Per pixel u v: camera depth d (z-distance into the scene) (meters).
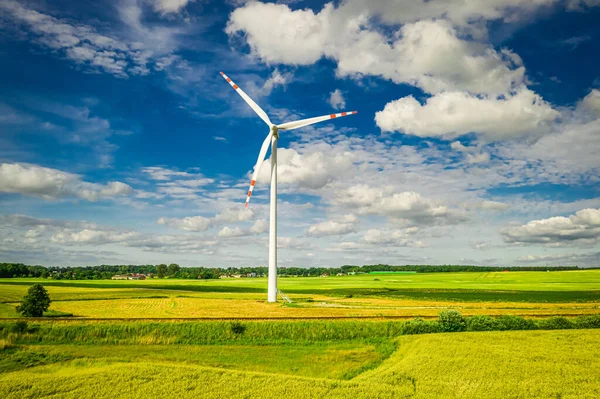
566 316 50.69
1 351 37.12
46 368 32.56
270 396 25.47
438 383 27.39
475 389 26.20
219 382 27.88
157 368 30.91
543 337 39.91
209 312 61.22
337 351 38.56
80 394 25.69
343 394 25.81
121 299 91.12
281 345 40.81
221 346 40.31
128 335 42.34
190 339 42.16
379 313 57.16
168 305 75.25
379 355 37.06
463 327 44.25
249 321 46.28
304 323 45.50
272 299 78.69
